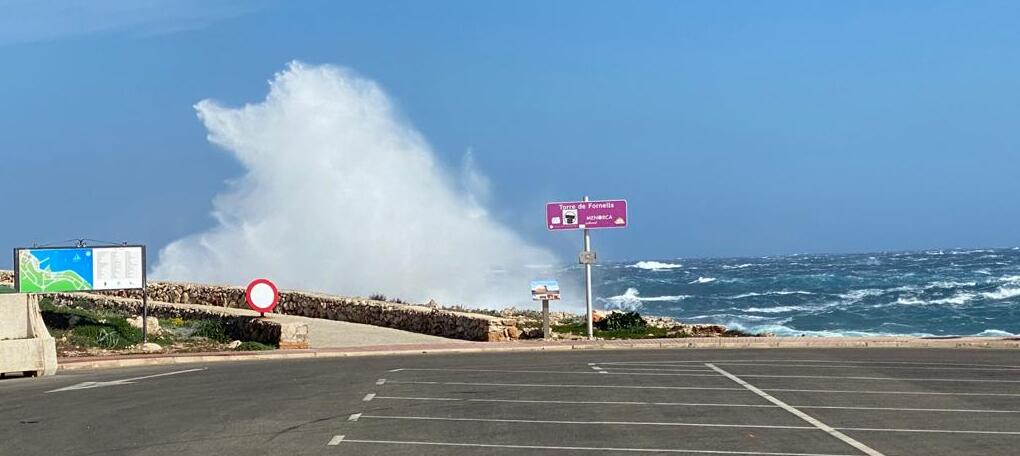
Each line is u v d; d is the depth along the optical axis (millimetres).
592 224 29828
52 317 29000
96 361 22625
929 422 13086
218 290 39156
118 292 41719
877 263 141625
